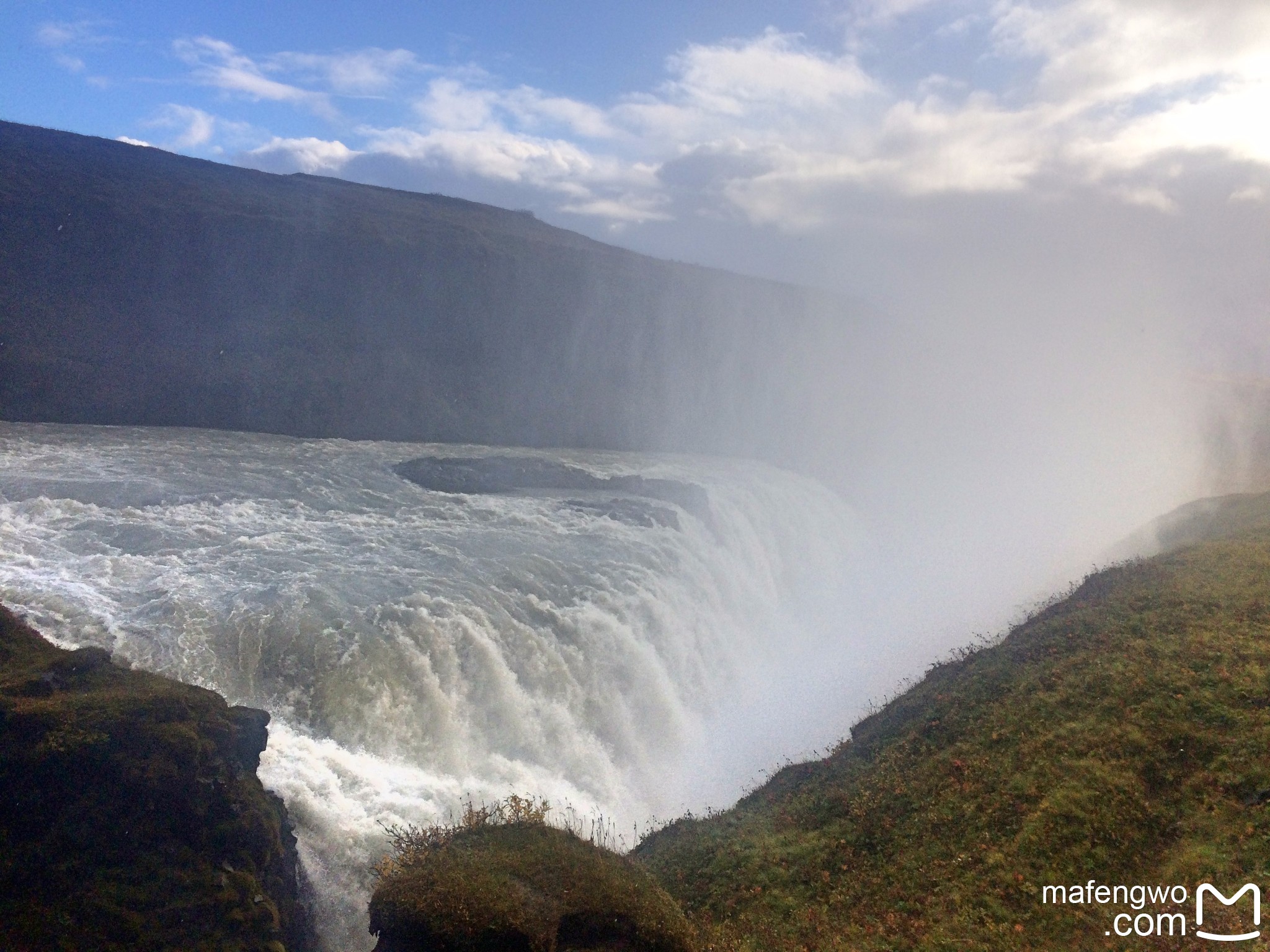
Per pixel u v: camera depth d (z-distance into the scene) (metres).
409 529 35.09
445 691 24.98
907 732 19.98
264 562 28.14
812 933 14.21
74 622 21.89
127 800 14.44
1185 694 17.30
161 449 40.31
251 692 22.36
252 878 14.70
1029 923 13.20
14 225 51.00
